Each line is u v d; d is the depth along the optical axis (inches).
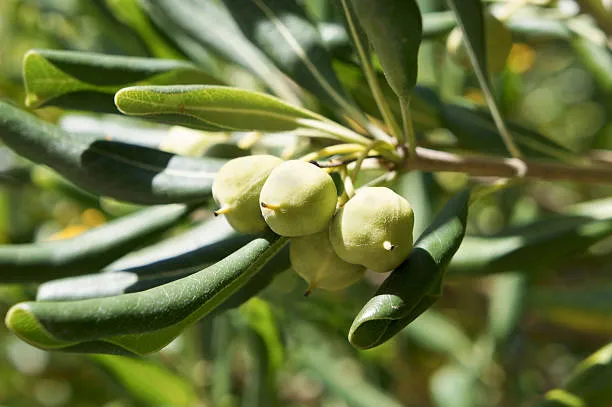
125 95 9.6
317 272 9.7
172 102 9.9
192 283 9.1
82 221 19.8
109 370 15.9
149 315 8.9
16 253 10.9
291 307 16.4
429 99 12.9
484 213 19.6
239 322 16.6
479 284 19.2
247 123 10.4
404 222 9.4
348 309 16.7
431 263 9.5
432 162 10.8
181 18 12.9
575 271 19.7
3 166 15.4
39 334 8.8
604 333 19.3
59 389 23.0
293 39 11.4
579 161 13.0
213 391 16.6
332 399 21.7
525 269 12.2
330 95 11.3
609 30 13.3
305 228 9.4
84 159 10.7
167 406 16.3
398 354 19.8
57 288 10.9
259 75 12.6
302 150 11.3
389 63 9.9
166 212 11.5
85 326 8.7
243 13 11.6
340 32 12.3
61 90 11.0
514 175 11.4
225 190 9.7
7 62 18.4
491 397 18.4
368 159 10.6
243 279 9.4
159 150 10.8
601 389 11.9
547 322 19.9
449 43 13.0
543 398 12.2
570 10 13.5
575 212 13.1
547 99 26.7
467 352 18.1
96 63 10.9
